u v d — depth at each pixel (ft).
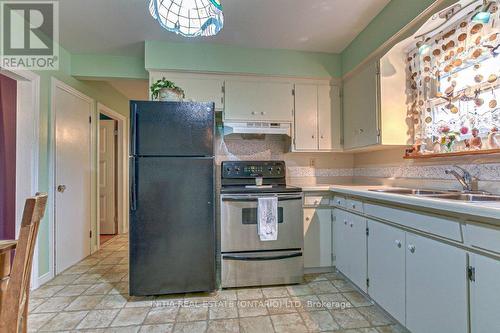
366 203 6.30
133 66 9.58
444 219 4.03
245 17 7.23
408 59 7.16
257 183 8.98
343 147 9.38
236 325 5.53
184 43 8.61
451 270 3.92
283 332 5.29
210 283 6.88
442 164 6.14
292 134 9.19
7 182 7.29
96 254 10.54
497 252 3.23
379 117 7.13
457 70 5.68
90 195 10.58
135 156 6.58
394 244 5.27
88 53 9.30
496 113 4.86
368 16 7.34
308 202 8.14
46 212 7.95
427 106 6.50
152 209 6.65
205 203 6.86
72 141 9.36
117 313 6.02
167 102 6.73
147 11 6.88
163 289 6.70
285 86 9.19
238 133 9.23
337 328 5.40
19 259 3.13
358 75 8.30
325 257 8.21
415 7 6.05
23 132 7.28
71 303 6.50
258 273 7.40
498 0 4.70
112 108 12.62
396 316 5.20
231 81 8.91
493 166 5.00
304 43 8.72
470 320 3.60
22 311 3.40
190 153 6.81
